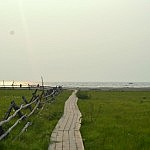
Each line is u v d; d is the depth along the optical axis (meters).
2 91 56.88
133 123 19.12
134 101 40.59
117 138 13.89
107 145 12.44
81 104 33.84
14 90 62.97
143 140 13.48
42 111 24.06
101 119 20.69
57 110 26.31
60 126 17.05
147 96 54.75
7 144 11.36
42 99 29.08
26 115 17.81
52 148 11.48
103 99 44.75
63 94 55.91
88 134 14.96
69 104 33.62
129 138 13.95
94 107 30.11
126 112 25.98
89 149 11.82
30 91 58.56
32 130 15.16
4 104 28.75
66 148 11.49
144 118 21.75
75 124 17.94
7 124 14.98
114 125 17.98
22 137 13.09
